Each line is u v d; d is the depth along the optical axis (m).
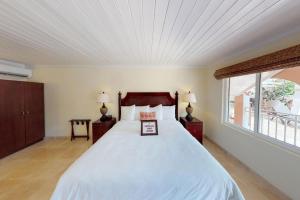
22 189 2.34
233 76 3.30
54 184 2.46
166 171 1.59
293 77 2.29
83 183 1.49
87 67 4.64
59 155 3.55
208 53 3.26
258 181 2.50
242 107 3.42
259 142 2.62
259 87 2.72
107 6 1.52
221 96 3.91
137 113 4.27
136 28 2.04
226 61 3.67
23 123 3.94
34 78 4.63
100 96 4.33
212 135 4.40
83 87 4.68
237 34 2.20
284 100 2.43
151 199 1.48
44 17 1.75
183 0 1.40
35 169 2.93
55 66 4.62
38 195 2.21
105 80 4.68
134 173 1.57
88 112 4.72
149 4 1.48
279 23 1.85
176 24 1.90
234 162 3.15
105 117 4.36
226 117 3.82
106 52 3.26
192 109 4.48
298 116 2.22
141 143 2.39
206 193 1.50
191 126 4.07
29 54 3.44
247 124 3.24
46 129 4.75
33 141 4.26
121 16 1.72
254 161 2.74
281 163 2.20
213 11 1.59
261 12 1.60
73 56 3.63
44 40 2.51
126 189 1.49
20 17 1.76
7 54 3.43
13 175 2.72
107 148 2.17
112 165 1.69
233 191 1.53
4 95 3.47
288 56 1.94
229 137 3.54
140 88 4.68
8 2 1.46
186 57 3.64
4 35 2.29
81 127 4.73
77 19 1.80
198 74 4.70
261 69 2.45
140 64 4.56
